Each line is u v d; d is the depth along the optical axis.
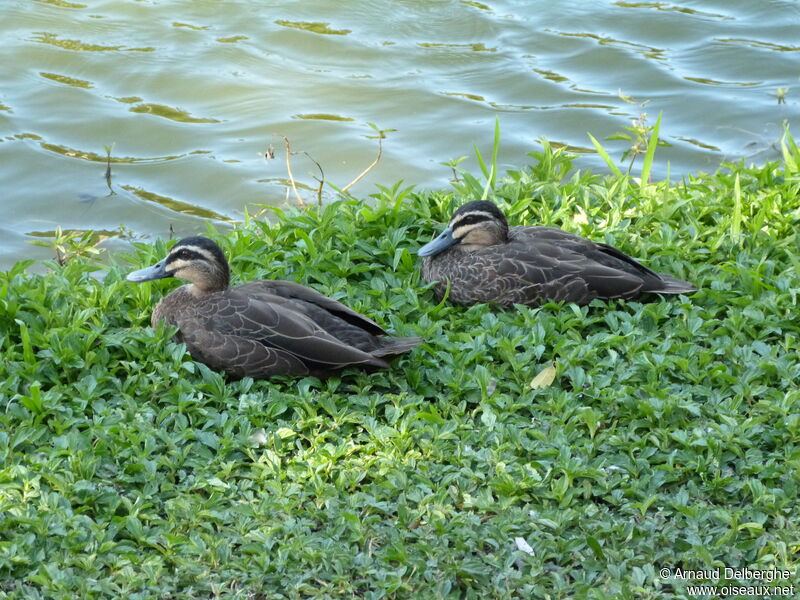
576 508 8.44
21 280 11.13
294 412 9.55
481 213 11.34
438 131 17.30
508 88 18.48
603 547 8.08
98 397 9.52
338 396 9.66
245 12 20.77
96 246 14.53
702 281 11.46
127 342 10.17
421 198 13.16
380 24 20.44
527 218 13.06
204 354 9.97
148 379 9.70
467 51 19.59
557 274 11.00
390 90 18.39
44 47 19.19
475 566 7.79
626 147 16.86
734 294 11.23
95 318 10.55
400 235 12.12
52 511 8.03
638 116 17.58
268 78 18.67
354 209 13.00
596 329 10.90
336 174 16.28
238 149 16.88
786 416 9.27
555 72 18.92
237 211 15.51
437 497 8.45
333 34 20.11
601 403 9.64
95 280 11.32
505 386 9.88
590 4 21.19
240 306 9.97
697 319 10.61
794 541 8.11
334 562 7.79
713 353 10.23
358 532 8.05
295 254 11.84
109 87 18.28
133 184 16.06
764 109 17.62
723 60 19.14
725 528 8.25
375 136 17.16
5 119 17.28
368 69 19.05
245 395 9.50
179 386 9.51
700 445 8.95
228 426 9.12
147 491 8.44
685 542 8.09
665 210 12.79
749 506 8.47
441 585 7.65
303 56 19.38
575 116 17.64
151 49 19.36
